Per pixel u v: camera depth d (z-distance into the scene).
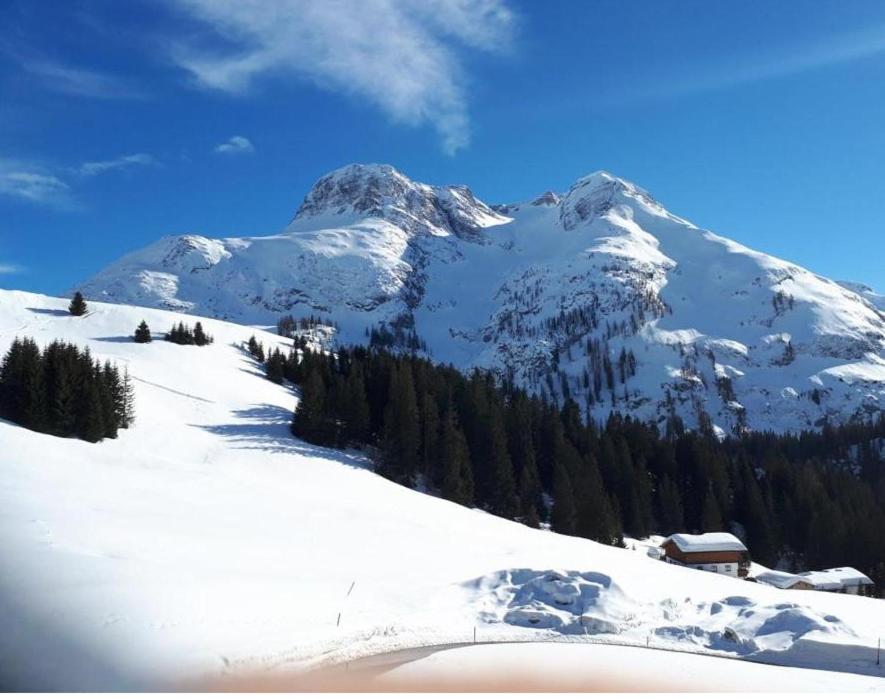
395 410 79.44
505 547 48.66
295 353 116.00
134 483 45.03
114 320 119.25
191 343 112.38
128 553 31.11
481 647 28.45
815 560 90.62
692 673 26.36
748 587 49.25
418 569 38.16
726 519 97.62
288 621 27.17
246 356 118.06
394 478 75.00
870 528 88.25
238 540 37.19
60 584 25.81
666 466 106.06
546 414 103.94
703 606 36.38
